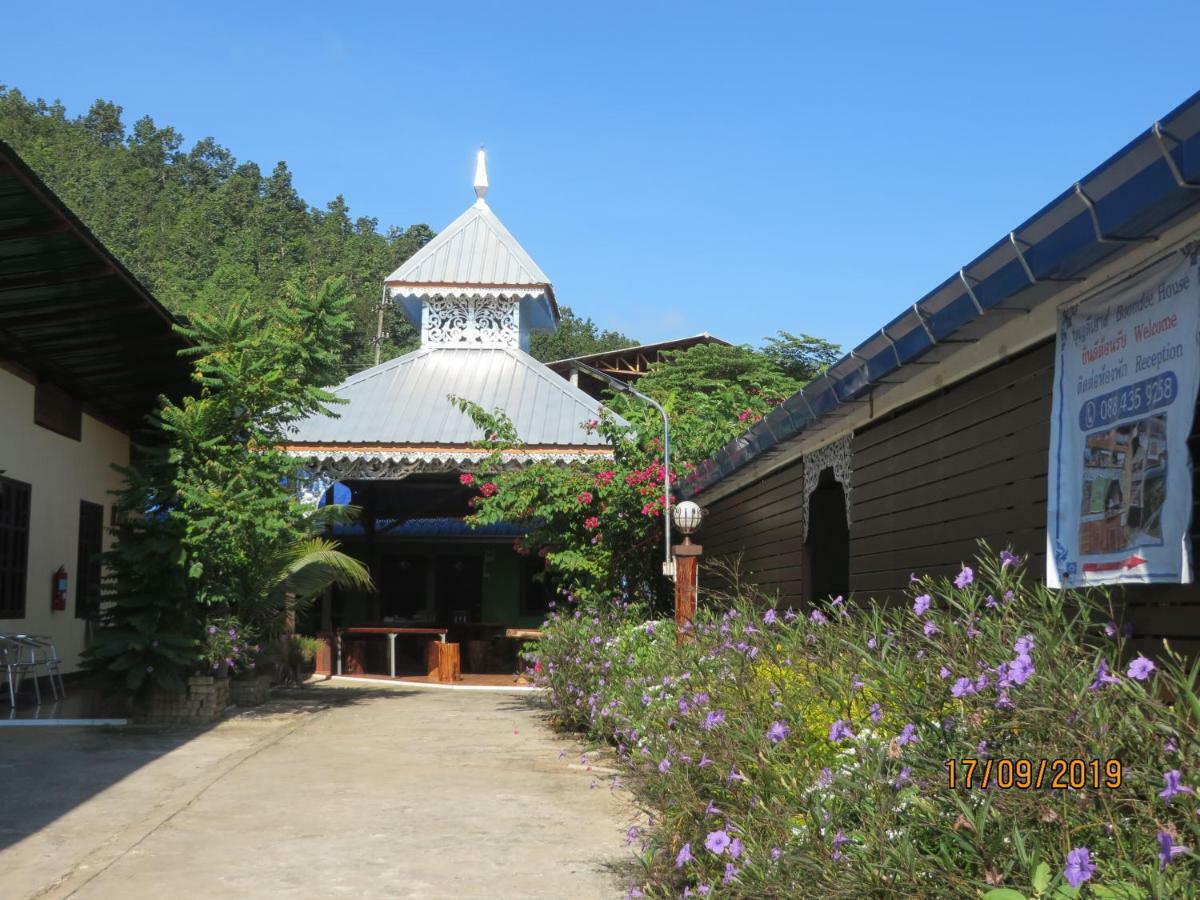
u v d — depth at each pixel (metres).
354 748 10.48
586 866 5.91
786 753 4.29
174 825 6.84
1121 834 2.72
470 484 16.47
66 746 10.27
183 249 85.56
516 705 15.09
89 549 16.98
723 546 13.95
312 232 101.44
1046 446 5.61
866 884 2.88
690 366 37.59
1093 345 4.96
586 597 14.84
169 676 12.16
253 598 14.11
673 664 6.68
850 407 8.30
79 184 94.31
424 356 20.97
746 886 3.44
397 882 5.58
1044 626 3.68
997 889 2.54
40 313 12.77
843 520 11.45
